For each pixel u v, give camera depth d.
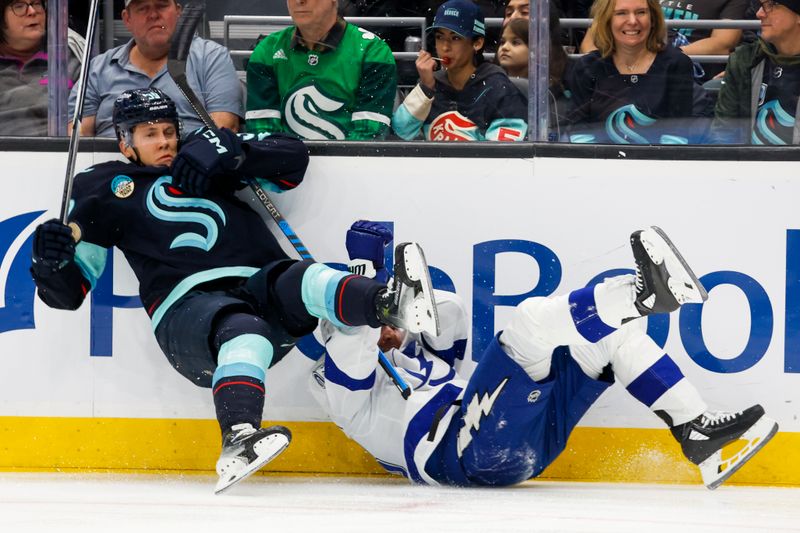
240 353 8.49
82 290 9.66
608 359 8.88
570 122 10.27
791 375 9.91
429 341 9.54
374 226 9.29
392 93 10.66
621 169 9.96
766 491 9.31
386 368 9.03
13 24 10.33
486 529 6.44
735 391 9.95
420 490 8.71
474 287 10.09
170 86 10.78
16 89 10.46
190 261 9.49
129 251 9.70
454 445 8.79
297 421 10.16
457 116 10.60
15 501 7.75
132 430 10.21
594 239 10.00
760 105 10.29
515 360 8.18
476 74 10.51
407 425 8.97
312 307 8.68
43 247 9.05
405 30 10.62
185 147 9.47
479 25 10.41
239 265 9.55
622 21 10.09
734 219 9.92
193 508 7.37
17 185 10.20
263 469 10.17
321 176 10.19
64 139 10.20
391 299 8.05
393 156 10.12
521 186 10.02
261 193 9.82
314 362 10.12
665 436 9.95
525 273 10.05
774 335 9.92
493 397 8.32
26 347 10.23
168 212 9.60
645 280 7.50
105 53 10.72
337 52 10.59
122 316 10.19
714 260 9.95
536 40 10.19
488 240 10.06
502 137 10.51
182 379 10.18
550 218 10.02
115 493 8.38
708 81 10.27
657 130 10.31
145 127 9.77
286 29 10.66
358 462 10.10
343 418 9.12
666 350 9.98
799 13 10.03
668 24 10.26
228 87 10.84
